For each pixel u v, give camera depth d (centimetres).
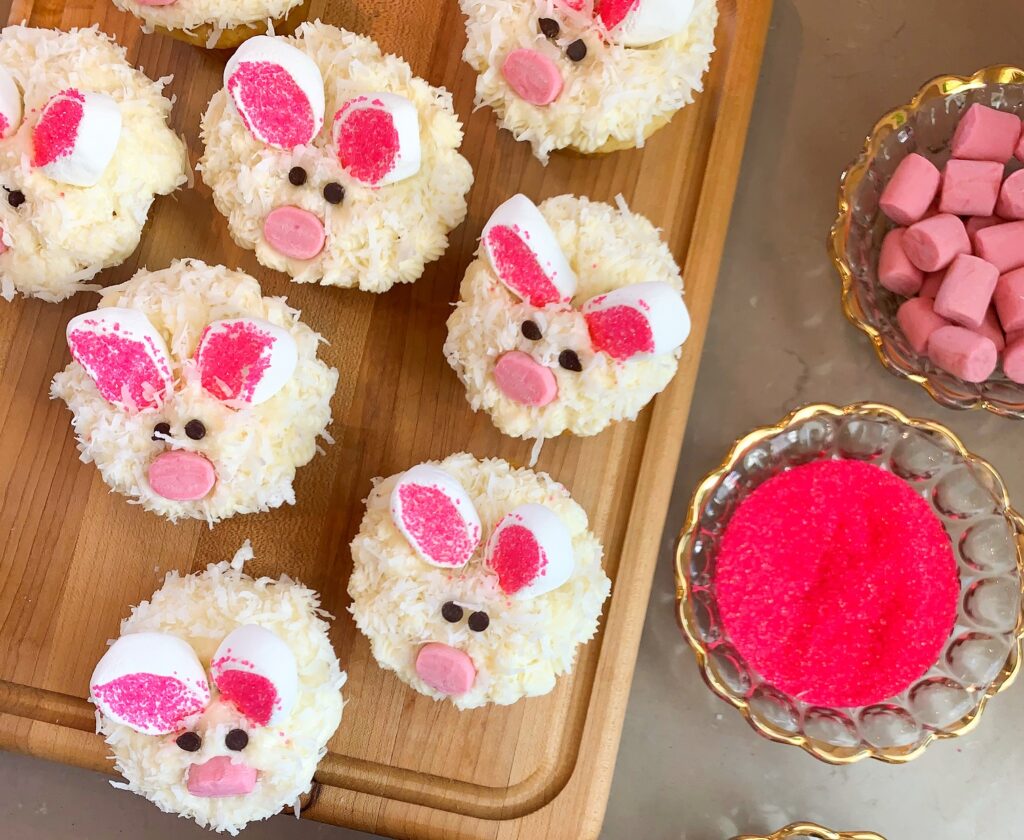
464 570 59
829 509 62
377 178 59
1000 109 62
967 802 63
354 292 62
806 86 63
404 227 59
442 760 61
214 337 58
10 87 59
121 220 60
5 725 61
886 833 63
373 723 61
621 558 61
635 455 61
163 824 63
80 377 60
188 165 62
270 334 58
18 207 59
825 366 63
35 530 62
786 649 62
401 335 62
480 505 59
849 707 62
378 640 59
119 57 60
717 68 62
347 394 62
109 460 59
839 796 63
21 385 62
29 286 60
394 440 62
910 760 60
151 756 58
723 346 63
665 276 59
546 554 57
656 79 59
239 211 60
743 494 63
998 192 60
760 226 63
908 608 61
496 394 59
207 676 58
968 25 63
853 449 63
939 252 60
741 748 63
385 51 62
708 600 62
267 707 57
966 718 60
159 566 62
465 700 59
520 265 58
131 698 57
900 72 63
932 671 62
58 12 62
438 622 58
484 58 59
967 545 62
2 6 63
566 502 60
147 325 58
